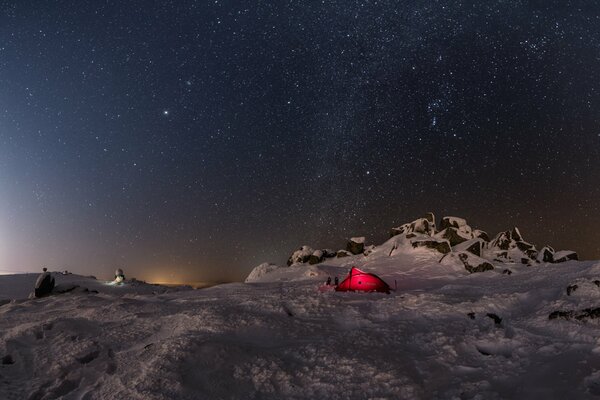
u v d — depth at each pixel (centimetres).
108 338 584
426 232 1505
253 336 543
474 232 1505
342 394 394
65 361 516
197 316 599
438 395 380
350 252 1527
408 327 537
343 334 521
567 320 488
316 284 1055
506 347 457
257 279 1395
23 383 484
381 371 419
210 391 409
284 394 405
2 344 585
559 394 356
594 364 392
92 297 991
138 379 426
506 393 372
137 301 830
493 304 589
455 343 471
